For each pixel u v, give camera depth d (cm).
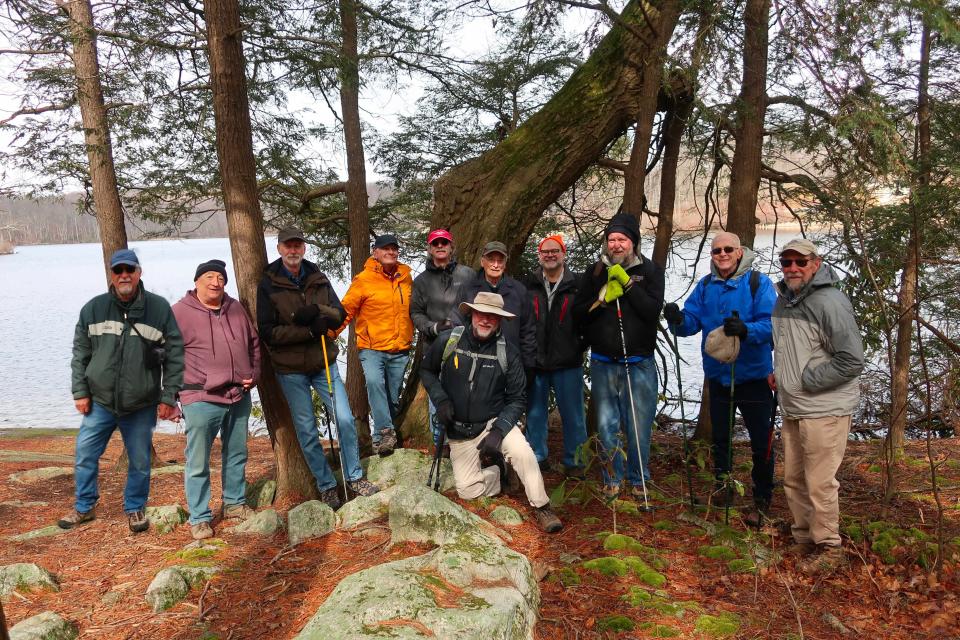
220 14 442
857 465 591
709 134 655
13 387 2139
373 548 376
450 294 516
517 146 607
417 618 264
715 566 366
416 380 611
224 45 446
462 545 326
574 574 347
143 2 690
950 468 571
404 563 316
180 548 411
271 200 919
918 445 660
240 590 345
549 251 466
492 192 599
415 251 945
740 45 514
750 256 417
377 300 525
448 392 426
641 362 437
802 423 358
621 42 584
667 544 394
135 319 420
